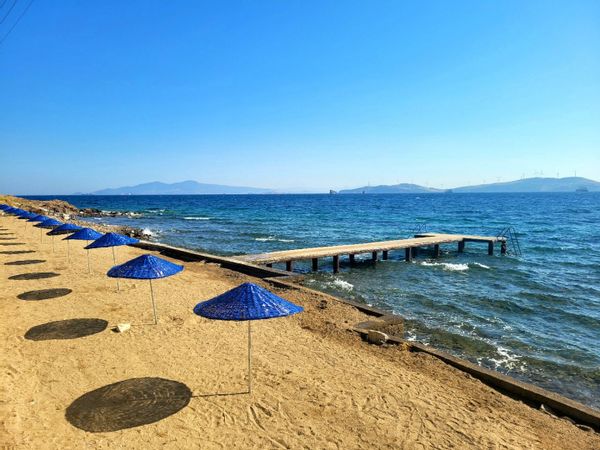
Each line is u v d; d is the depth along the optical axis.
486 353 9.09
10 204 52.56
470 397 6.11
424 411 5.64
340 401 5.83
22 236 24.44
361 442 4.87
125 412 5.38
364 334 8.48
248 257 17.33
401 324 9.59
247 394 5.95
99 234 12.73
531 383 7.73
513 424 5.43
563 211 72.00
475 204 104.06
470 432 5.16
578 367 8.45
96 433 4.89
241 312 4.99
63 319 9.12
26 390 5.92
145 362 6.99
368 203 112.88
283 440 4.86
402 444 4.85
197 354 7.38
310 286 15.46
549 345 9.66
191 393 5.95
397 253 25.25
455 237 25.59
